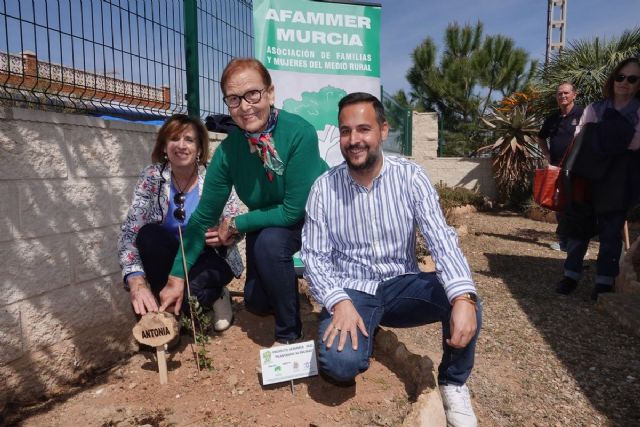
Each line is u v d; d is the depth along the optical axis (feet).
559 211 14.92
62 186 8.49
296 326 9.05
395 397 7.76
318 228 7.84
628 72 13.43
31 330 7.91
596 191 14.20
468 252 22.40
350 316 7.22
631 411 8.85
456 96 59.26
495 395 9.43
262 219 8.43
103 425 7.07
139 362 9.29
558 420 8.63
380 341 9.39
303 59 15.25
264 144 7.95
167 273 9.27
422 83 62.28
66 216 8.57
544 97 30.66
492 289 16.43
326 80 15.52
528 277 17.97
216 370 8.66
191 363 8.97
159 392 7.99
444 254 7.09
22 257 7.77
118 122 9.82
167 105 12.05
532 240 25.48
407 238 7.83
